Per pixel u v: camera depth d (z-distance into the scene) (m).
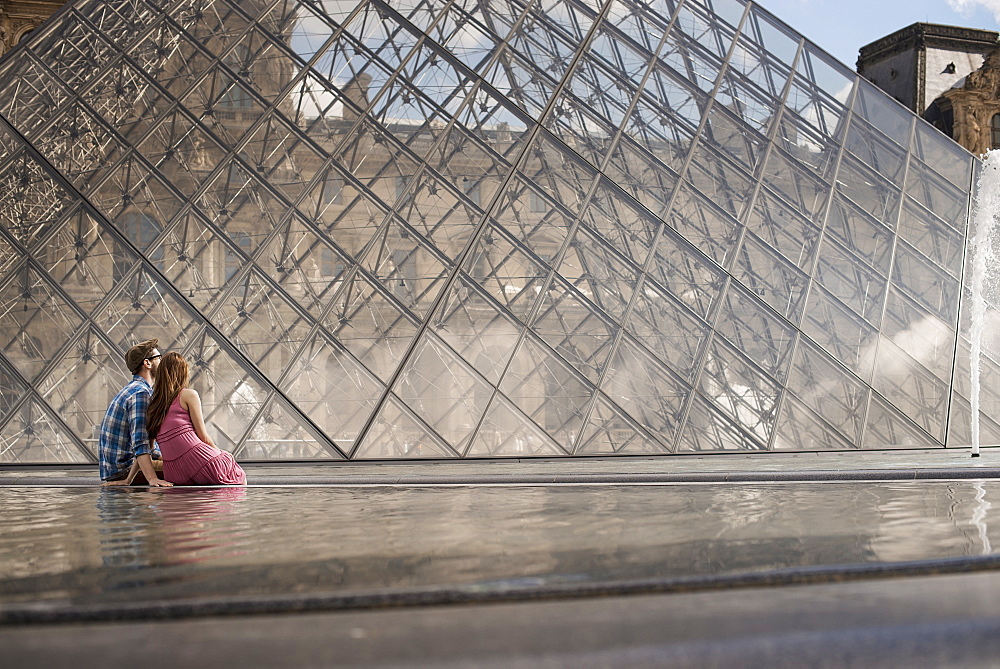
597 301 16.84
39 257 16.33
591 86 19.11
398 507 6.11
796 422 16.31
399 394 15.74
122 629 1.88
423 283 16.69
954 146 19.41
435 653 1.58
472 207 17.48
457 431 15.50
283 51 18.75
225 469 9.59
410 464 14.79
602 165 18.28
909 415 16.75
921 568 2.61
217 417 15.59
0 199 16.75
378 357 16.00
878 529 4.05
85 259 16.42
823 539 3.62
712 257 17.70
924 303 17.80
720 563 2.89
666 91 19.22
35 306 15.99
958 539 3.58
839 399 16.61
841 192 18.70
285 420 15.52
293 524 4.84
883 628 1.71
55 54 18.45
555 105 18.69
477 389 15.87
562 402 15.87
